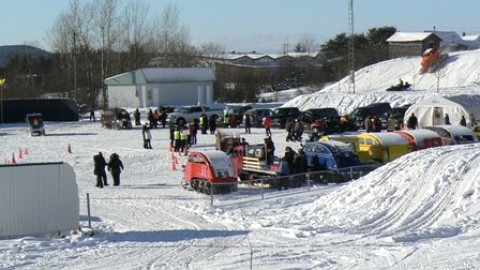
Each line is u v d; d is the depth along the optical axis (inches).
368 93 2706.7
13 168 772.0
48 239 765.3
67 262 649.0
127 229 832.3
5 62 5187.0
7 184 770.2
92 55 3833.7
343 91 3070.9
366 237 728.3
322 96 2755.9
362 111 2074.3
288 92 4141.2
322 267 591.5
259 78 4461.1
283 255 652.7
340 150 1181.7
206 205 982.4
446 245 635.5
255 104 2989.7
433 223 781.3
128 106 3326.8
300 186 1114.7
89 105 3535.9
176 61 4407.0
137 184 1227.2
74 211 800.3
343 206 893.8
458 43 4461.1
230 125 2235.5
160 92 3275.1
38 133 2146.9
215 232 796.0
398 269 557.6
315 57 5782.5
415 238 705.0
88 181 1273.4
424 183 884.6
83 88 3804.1
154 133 2102.6
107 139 1973.4
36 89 3969.0
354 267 580.7
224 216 898.1
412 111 1909.4
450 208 812.0
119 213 946.1
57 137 2085.4
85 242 743.7
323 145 1188.5
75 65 3385.8
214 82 3590.1
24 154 1668.3
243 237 759.1
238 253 672.4
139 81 3265.3
